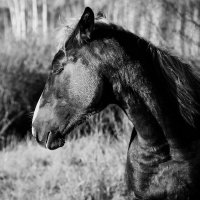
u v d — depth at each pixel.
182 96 2.66
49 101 2.73
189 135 2.66
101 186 4.31
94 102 2.64
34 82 6.77
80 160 5.04
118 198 4.04
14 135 6.34
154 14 5.77
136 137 2.76
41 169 5.08
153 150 2.62
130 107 2.64
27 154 5.53
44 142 2.76
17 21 16.53
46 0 14.85
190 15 5.69
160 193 2.65
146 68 2.63
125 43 2.63
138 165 2.69
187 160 2.61
